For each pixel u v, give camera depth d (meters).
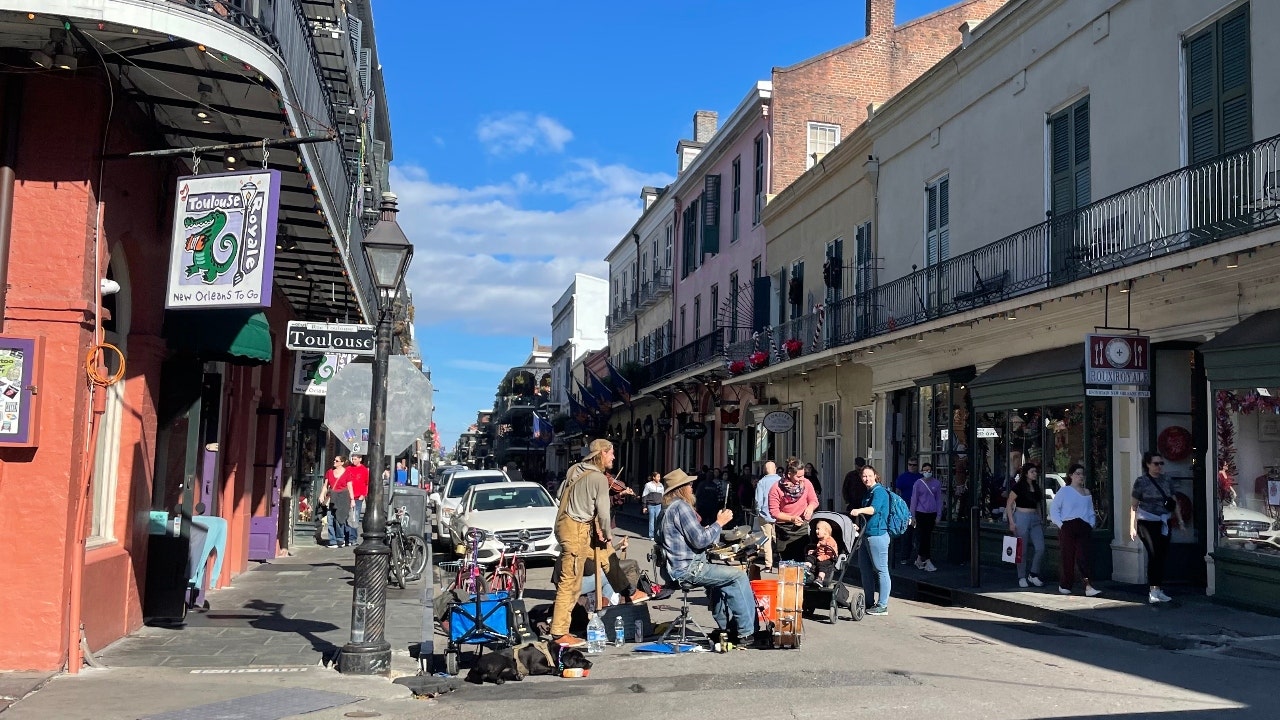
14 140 7.74
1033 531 14.09
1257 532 11.31
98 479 9.28
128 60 7.61
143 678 7.70
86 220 7.84
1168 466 13.36
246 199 7.77
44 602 7.77
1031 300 14.73
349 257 14.24
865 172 22.69
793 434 26.73
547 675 8.39
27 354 7.63
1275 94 11.65
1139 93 14.03
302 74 9.45
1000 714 6.56
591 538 9.91
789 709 6.82
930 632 10.55
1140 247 13.03
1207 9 12.79
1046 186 16.17
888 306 20.77
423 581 15.27
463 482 22.02
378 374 8.68
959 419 18.25
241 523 15.38
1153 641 9.91
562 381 71.62
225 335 10.04
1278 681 7.71
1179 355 13.54
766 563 11.14
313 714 6.80
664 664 8.80
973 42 18.25
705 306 35.75
